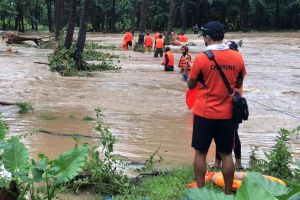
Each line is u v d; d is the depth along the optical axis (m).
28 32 61.22
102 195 5.82
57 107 11.81
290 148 8.13
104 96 13.57
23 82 15.29
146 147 8.18
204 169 5.60
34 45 32.66
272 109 12.26
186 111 11.71
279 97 14.27
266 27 65.12
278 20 63.44
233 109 5.32
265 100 13.70
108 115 10.95
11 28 65.25
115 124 10.00
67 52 19.27
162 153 7.82
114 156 6.66
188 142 8.62
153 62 24.11
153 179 6.29
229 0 62.94
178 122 10.38
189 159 7.49
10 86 14.52
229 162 5.51
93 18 67.62
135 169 6.82
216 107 5.33
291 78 18.56
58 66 18.33
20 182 4.88
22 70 17.88
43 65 19.59
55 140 8.50
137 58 26.06
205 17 65.94
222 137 5.44
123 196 5.68
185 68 17.08
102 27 69.31
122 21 68.12
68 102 12.53
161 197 5.67
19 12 61.44
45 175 4.78
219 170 6.74
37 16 72.00
